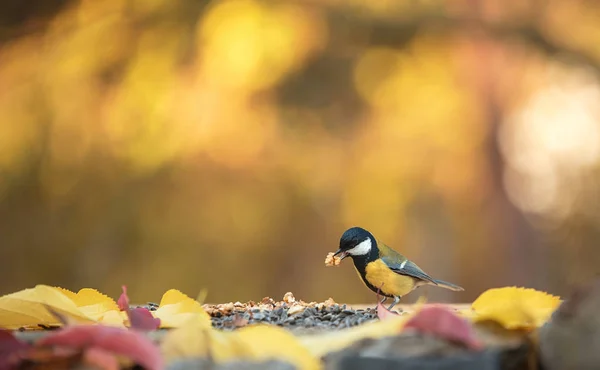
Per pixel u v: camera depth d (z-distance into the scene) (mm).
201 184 15555
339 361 2430
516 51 16141
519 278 16906
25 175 15578
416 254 15945
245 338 2469
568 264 17297
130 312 3164
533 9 16641
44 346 2322
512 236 16875
